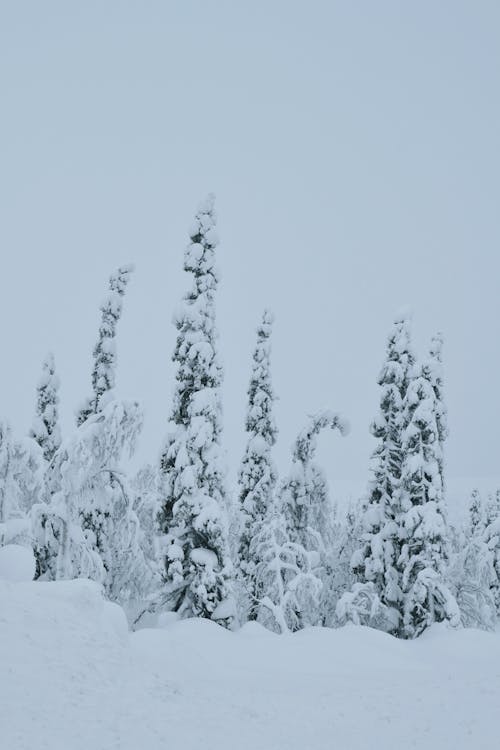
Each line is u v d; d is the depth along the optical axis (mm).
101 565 23656
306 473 31938
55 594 16766
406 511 29359
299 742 12102
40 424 32469
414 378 31328
